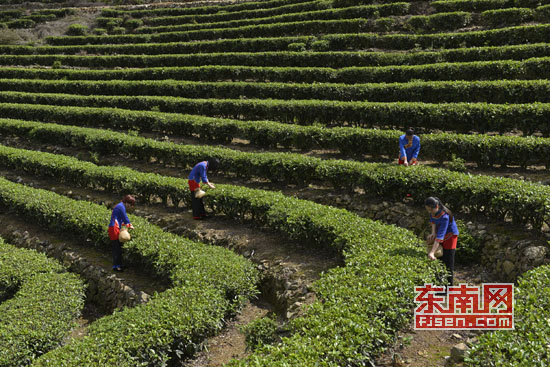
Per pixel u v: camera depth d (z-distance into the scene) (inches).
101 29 1574.8
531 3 923.4
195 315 294.4
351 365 223.0
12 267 404.8
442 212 303.9
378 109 631.8
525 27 799.7
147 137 791.7
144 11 1641.2
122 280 415.2
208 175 626.8
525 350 198.5
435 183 419.5
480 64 698.8
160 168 671.1
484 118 555.8
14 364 290.4
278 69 912.9
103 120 849.5
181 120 762.2
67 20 1695.4
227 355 303.9
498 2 960.3
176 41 1352.1
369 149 570.9
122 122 823.7
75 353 261.1
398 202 454.6
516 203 356.2
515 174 466.9
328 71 849.5
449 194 408.2
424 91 669.9
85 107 910.4
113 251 432.1
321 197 509.4
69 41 1499.8
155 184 557.0
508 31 818.2
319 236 402.9
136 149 694.5
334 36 1019.3
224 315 333.7
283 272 379.6
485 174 482.9
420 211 428.8
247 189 504.4
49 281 383.9
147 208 560.1
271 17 1270.9
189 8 1590.8
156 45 1264.8
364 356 224.8
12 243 530.6
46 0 1993.1
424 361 255.1
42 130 818.2
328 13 1160.2
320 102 696.4
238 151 617.0
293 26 1155.3
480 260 362.0
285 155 561.0
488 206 383.6
